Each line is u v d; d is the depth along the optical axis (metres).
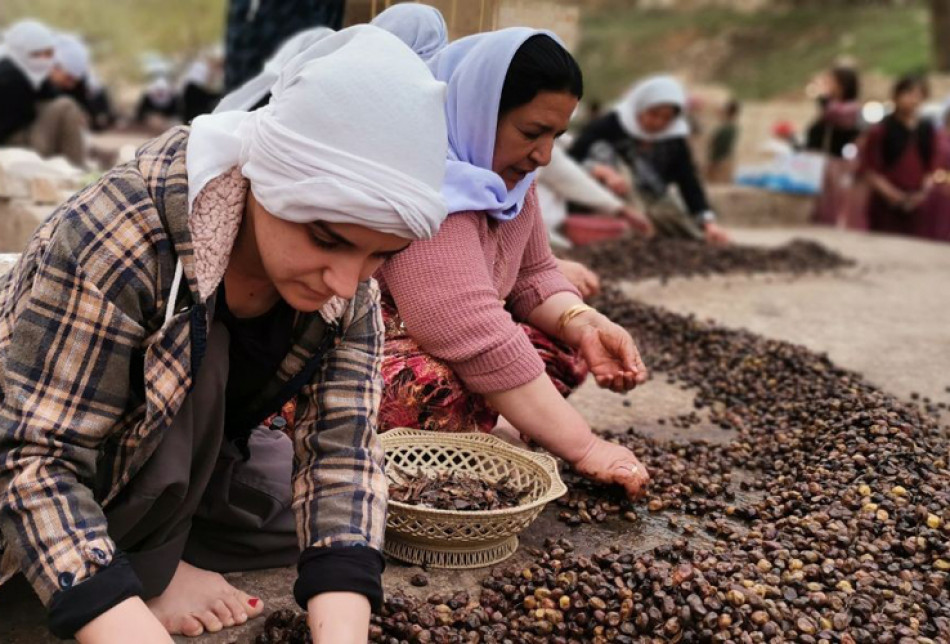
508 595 2.14
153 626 1.52
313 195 1.46
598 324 2.85
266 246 1.58
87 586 1.51
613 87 27.78
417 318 2.46
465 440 2.59
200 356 1.70
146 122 15.09
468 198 2.47
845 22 27.62
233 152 1.60
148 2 30.17
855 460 2.85
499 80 2.48
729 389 3.77
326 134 1.47
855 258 7.58
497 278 2.75
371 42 1.57
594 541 2.47
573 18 3.83
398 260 2.46
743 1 30.36
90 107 11.58
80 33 29.58
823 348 4.66
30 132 7.04
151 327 1.65
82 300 1.58
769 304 5.63
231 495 2.12
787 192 9.90
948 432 3.31
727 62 27.58
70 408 1.59
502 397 2.53
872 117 13.04
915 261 7.67
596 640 2.01
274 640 1.90
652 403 3.66
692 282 6.04
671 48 28.83
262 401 1.93
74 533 1.54
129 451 1.73
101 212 1.61
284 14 4.37
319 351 1.86
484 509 2.32
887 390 3.98
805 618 2.04
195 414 1.83
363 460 1.84
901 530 2.45
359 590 1.70
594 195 6.17
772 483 2.85
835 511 2.54
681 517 2.64
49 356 1.58
